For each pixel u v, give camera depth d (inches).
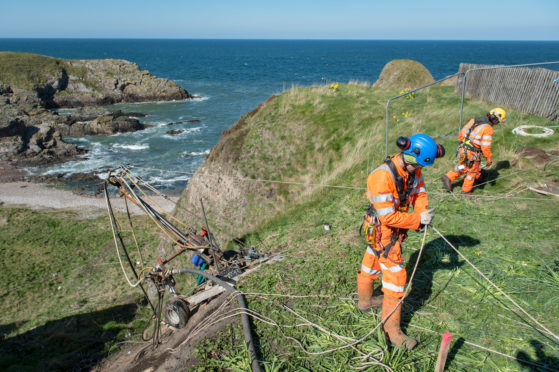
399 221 127.7
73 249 689.6
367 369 134.0
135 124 1857.8
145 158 1456.7
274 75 4094.5
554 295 156.3
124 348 294.0
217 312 179.2
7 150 1446.9
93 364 280.5
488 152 254.5
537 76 448.8
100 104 2518.5
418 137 126.9
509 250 194.7
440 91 671.8
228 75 4138.8
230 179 467.8
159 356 168.1
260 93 2906.0
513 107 487.5
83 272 597.9
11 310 493.0
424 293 172.2
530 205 241.9
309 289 185.5
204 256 227.5
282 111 571.8
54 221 833.5
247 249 261.7
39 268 617.9
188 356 154.8
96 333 368.2
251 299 182.7
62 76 2529.5
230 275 210.8
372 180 131.5
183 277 410.6
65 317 440.5
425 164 125.3
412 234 229.3
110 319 416.2
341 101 600.7
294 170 459.2
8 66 2409.0
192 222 479.8
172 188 1162.0
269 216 403.5
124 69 2682.1
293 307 173.2
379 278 187.9
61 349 343.0
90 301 499.5
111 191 1125.1
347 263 208.4
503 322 147.7
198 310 197.5
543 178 275.0
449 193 282.5
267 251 264.4
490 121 260.7
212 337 161.9
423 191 140.2
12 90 2346.2
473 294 165.6
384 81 848.9
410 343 139.5
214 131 1835.6
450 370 128.7
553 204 237.0
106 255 654.5
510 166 307.7
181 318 188.9
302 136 502.6
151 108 2383.1
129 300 473.7
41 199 1057.5
